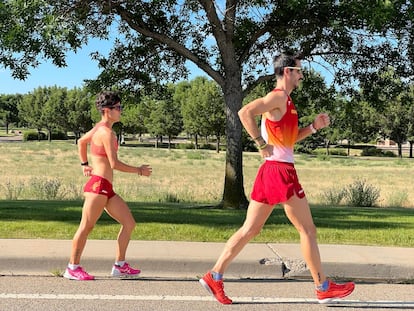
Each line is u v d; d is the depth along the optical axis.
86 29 13.54
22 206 11.70
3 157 47.97
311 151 84.31
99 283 5.97
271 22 12.67
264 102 5.04
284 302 5.39
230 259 5.24
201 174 34.25
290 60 5.20
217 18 12.34
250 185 25.56
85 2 11.20
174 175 32.81
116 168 5.86
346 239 8.13
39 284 5.88
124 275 6.21
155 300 5.36
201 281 5.26
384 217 10.89
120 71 14.01
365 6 10.28
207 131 72.38
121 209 6.01
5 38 10.20
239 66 12.91
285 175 5.11
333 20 11.09
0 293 5.50
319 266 5.20
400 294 5.79
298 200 5.14
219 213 10.97
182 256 6.62
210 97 71.38
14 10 9.91
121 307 5.10
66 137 111.31
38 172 33.09
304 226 5.19
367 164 55.28
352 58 14.09
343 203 17.56
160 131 82.81
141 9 13.12
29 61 11.68
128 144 96.00
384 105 14.62
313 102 15.19
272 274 6.49
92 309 5.02
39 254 6.56
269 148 5.08
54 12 10.40
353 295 5.71
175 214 10.52
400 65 13.66
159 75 14.86
